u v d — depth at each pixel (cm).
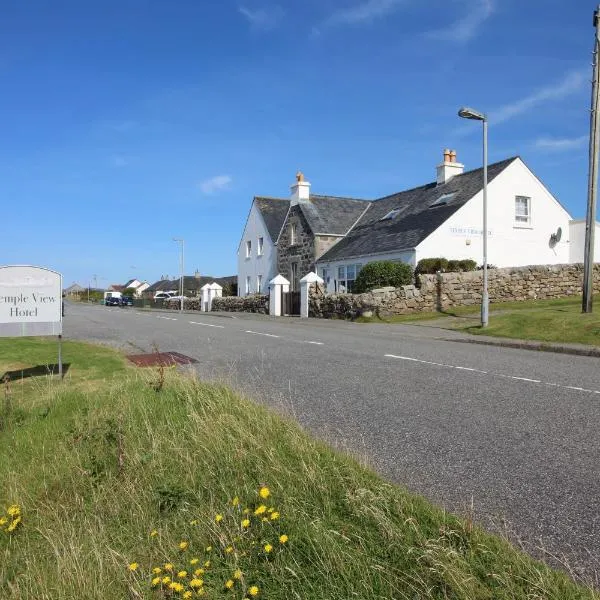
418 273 2255
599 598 270
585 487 416
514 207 2628
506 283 2261
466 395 717
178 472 443
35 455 530
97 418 571
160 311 3953
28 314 841
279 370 916
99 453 502
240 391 684
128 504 417
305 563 312
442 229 2452
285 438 477
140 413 571
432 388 762
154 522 387
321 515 349
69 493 458
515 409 642
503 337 1411
